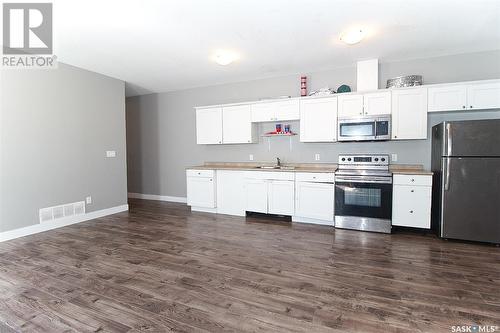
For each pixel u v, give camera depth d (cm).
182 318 190
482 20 283
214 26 294
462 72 382
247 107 493
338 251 311
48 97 401
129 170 679
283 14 270
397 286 231
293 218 441
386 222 375
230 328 180
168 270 265
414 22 287
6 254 308
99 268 271
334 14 270
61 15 267
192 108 589
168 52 373
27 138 378
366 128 398
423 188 358
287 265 275
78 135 443
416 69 404
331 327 179
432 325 180
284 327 180
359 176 386
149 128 645
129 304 208
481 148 317
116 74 482
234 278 248
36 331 178
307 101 440
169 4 248
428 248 318
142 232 388
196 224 429
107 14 265
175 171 621
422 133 372
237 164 546
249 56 393
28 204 379
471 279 242
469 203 326
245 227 411
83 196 452
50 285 238
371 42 342
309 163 479
